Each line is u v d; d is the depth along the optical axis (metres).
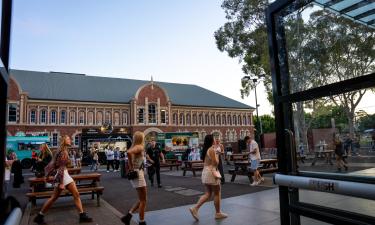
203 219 6.60
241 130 59.62
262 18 22.67
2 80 1.41
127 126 48.56
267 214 6.68
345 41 2.43
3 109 1.44
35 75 48.78
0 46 1.46
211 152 6.66
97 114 47.69
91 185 9.71
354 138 2.20
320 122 2.45
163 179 16.27
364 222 2.03
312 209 2.40
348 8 2.41
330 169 2.34
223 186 11.88
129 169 6.30
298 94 2.53
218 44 25.09
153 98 50.34
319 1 2.52
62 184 6.97
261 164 13.70
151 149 13.02
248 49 24.31
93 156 26.12
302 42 2.67
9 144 30.84
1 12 1.46
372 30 2.30
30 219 7.53
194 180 15.14
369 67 2.30
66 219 7.38
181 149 40.12
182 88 61.38
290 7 2.71
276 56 2.80
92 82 52.56
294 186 2.44
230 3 23.41
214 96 62.19
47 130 43.91
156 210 7.92
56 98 45.00
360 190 1.87
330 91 2.26
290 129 2.68
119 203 9.46
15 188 14.42
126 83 55.81
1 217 1.33
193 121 55.06
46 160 10.41
